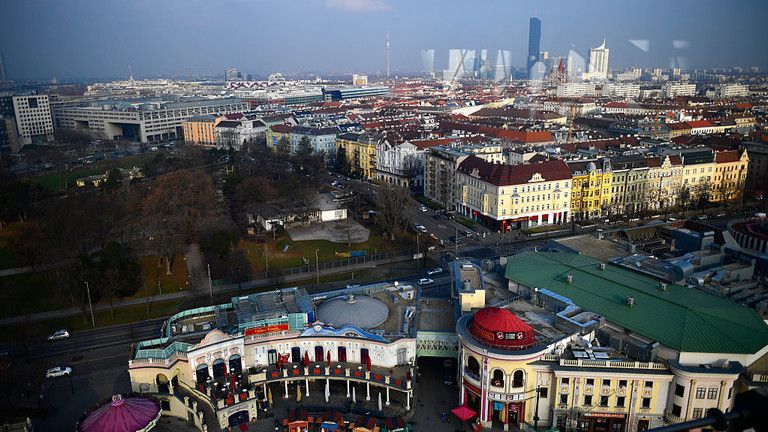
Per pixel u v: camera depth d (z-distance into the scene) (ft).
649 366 372.58
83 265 584.40
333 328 436.35
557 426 387.96
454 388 446.60
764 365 372.58
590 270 490.49
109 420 358.23
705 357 369.71
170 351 411.95
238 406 389.19
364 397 431.43
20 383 427.74
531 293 466.70
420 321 474.90
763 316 436.76
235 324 449.89
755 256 535.60
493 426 396.98
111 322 574.56
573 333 402.52
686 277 486.79
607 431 386.73
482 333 392.68
